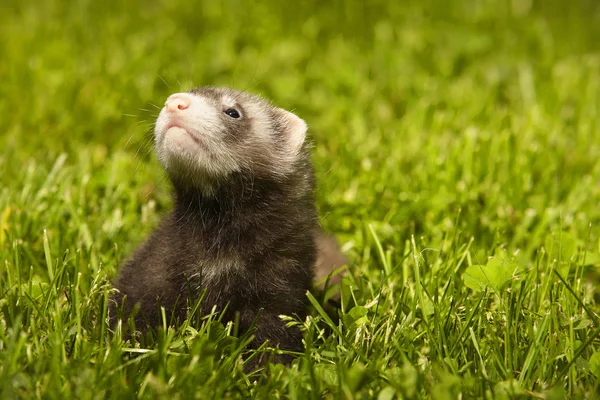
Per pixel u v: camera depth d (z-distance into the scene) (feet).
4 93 37.50
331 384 17.47
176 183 21.76
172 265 21.43
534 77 44.52
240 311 21.13
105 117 35.19
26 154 31.81
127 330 20.72
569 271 23.77
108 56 43.29
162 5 53.01
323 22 51.16
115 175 29.60
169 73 39.75
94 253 24.49
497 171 31.96
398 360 19.33
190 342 18.95
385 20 52.13
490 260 21.94
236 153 21.58
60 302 20.16
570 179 32.35
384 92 41.50
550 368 18.72
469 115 38.47
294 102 39.14
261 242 21.35
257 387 17.85
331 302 22.89
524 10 55.88
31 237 25.54
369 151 33.86
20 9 51.21
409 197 29.09
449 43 48.98
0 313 19.63
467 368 18.67
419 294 20.80
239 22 49.88
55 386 16.74
